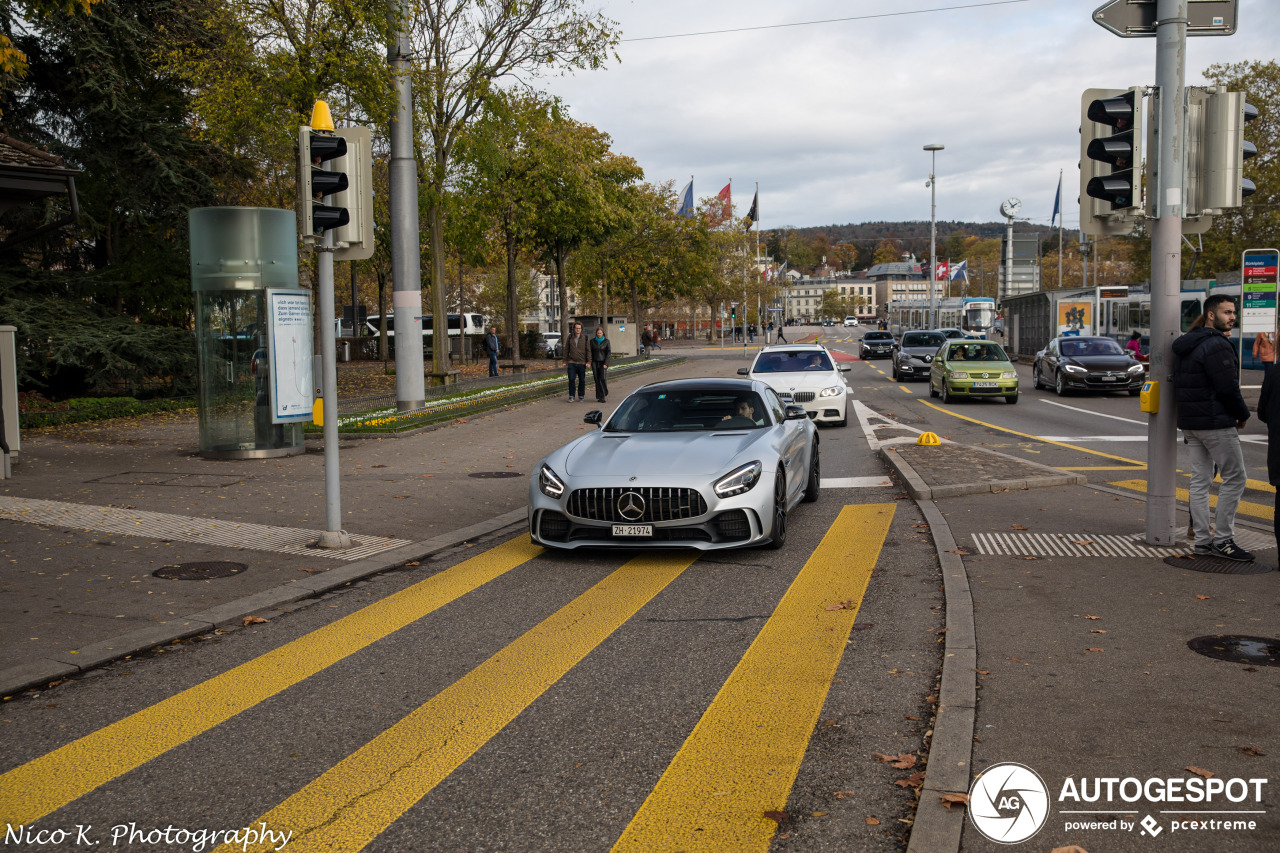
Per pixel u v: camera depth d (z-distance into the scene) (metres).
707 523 6.88
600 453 7.55
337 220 7.28
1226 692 4.05
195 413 19.78
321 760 3.72
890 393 26.22
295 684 4.62
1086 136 7.21
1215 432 6.39
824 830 3.07
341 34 17.48
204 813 3.30
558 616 5.72
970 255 137.75
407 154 19.50
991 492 9.51
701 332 122.50
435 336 25.06
